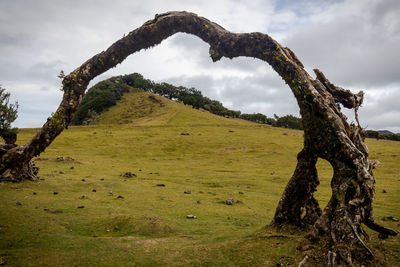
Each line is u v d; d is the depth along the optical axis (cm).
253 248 727
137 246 838
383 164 4181
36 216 1116
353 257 632
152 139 6850
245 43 826
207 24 866
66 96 902
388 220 1166
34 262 708
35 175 2033
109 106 12850
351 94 802
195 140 6825
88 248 816
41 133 906
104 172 3028
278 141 6781
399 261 615
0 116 1881
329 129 718
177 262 711
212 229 1138
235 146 6181
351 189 688
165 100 13762
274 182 2933
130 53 921
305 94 757
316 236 703
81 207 1370
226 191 2378
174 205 1631
